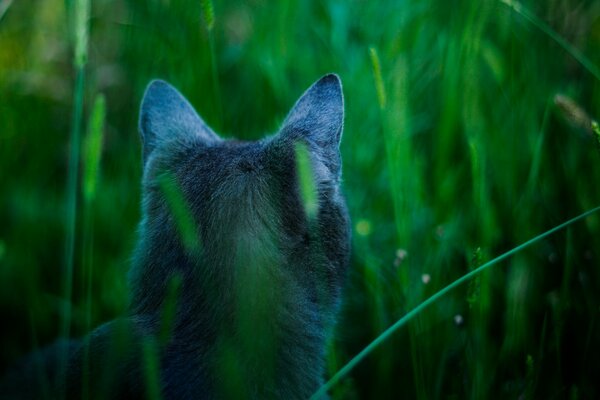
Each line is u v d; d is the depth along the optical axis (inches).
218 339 99.5
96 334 105.1
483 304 116.0
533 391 110.7
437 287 132.4
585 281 128.0
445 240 136.2
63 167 192.9
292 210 103.2
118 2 205.3
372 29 161.8
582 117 122.3
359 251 143.8
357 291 152.2
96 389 96.4
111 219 171.5
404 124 120.3
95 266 168.4
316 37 174.9
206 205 104.2
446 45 157.9
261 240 101.1
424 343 125.7
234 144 117.3
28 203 179.5
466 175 152.5
